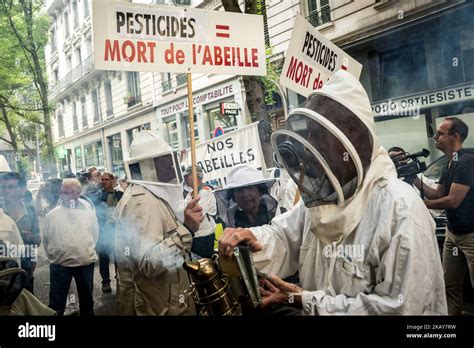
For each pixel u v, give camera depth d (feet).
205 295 3.20
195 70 5.45
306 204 3.19
